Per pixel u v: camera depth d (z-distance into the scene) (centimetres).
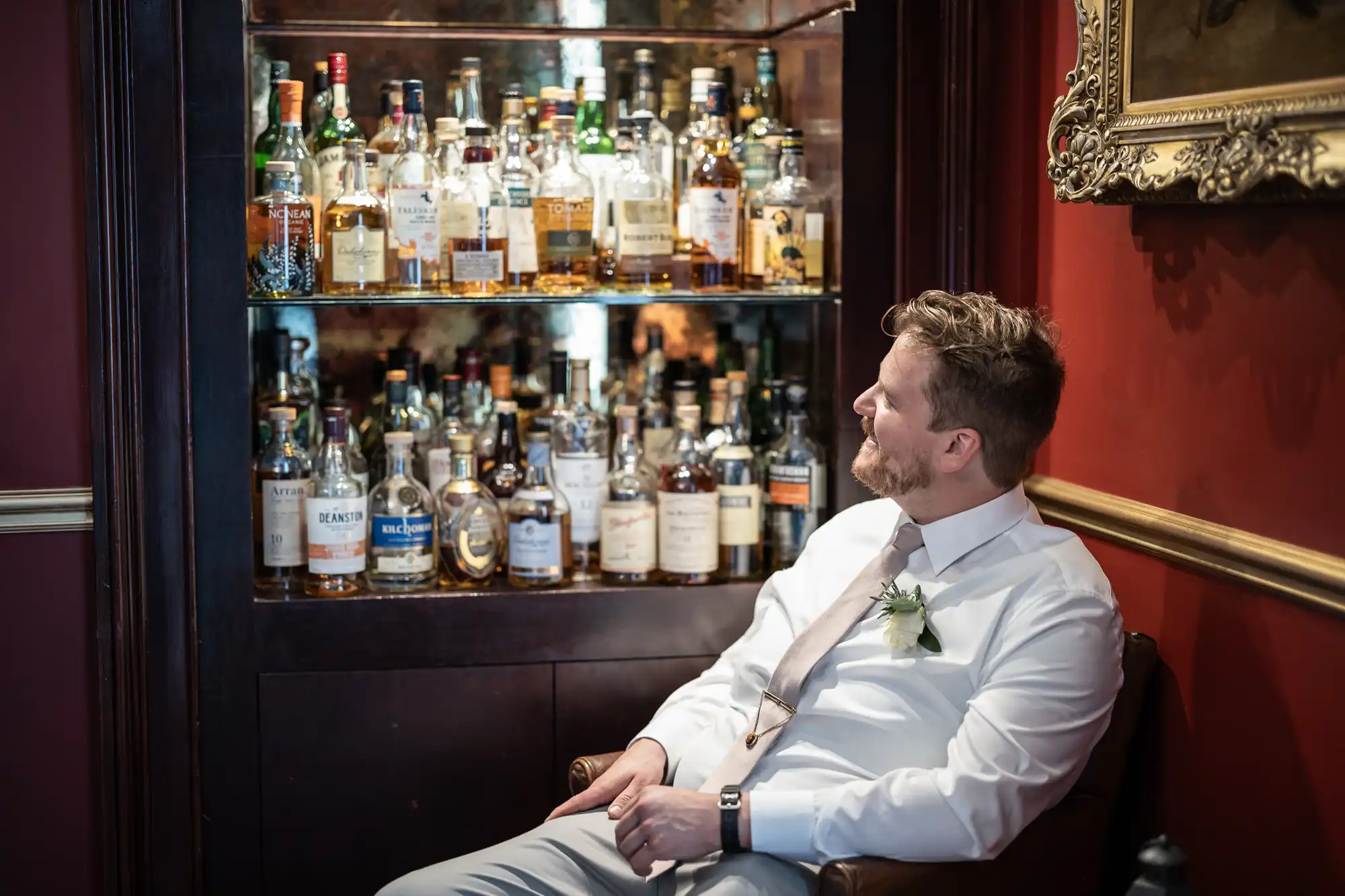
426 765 237
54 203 220
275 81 254
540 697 239
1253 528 165
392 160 252
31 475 224
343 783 236
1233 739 171
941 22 236
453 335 269
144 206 220
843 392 243
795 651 185
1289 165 146
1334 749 153
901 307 197
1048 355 179
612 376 275
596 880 182
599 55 271
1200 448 176
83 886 233
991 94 234
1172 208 181
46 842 231
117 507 222
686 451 241
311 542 233
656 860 167
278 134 253
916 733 175
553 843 184
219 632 230
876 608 184
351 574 235
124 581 224
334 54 247
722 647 242
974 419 175
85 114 216
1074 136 190
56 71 219
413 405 258
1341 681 152
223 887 236
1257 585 163
